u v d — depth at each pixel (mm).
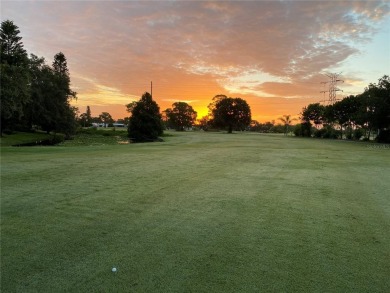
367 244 4113
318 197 6754
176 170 10547
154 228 4703
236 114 92250
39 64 52469
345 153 18641
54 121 52188
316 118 60406
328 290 2975
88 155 15539
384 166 12188
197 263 3529
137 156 15305
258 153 17812
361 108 40000
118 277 3203
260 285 3055
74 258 3646
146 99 47469
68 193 6973
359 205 6102
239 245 4062
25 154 15758
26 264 3496
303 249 3936
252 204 6133
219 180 8680
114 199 6453
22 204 6023
